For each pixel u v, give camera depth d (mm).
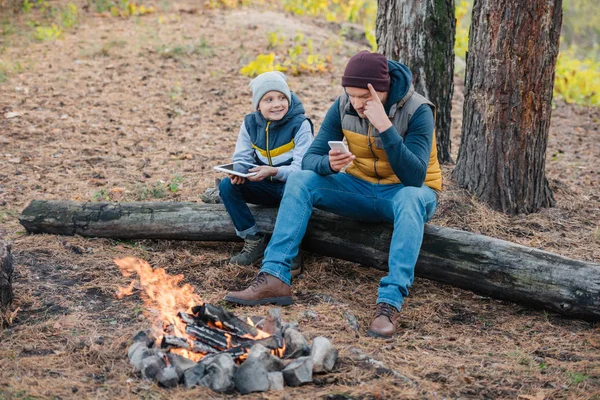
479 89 5250
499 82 5133
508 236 5000
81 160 6527
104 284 4199
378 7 5988
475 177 5375
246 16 11797
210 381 3049
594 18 23453
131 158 6652
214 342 3307
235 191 4445
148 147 6961
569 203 5586
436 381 3213
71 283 4207
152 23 11312
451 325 3857
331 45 10609
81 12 12039
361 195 4090
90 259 4539
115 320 3758
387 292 3721
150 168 6422
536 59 5082
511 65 5086
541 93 5180
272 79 4359
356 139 4043
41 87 8398
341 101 4105
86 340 3484
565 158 7344
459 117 8641
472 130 5359
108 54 9648
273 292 3936
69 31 10875
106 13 11969
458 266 4062
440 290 4293
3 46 9984
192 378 3068
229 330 3395
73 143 6945
